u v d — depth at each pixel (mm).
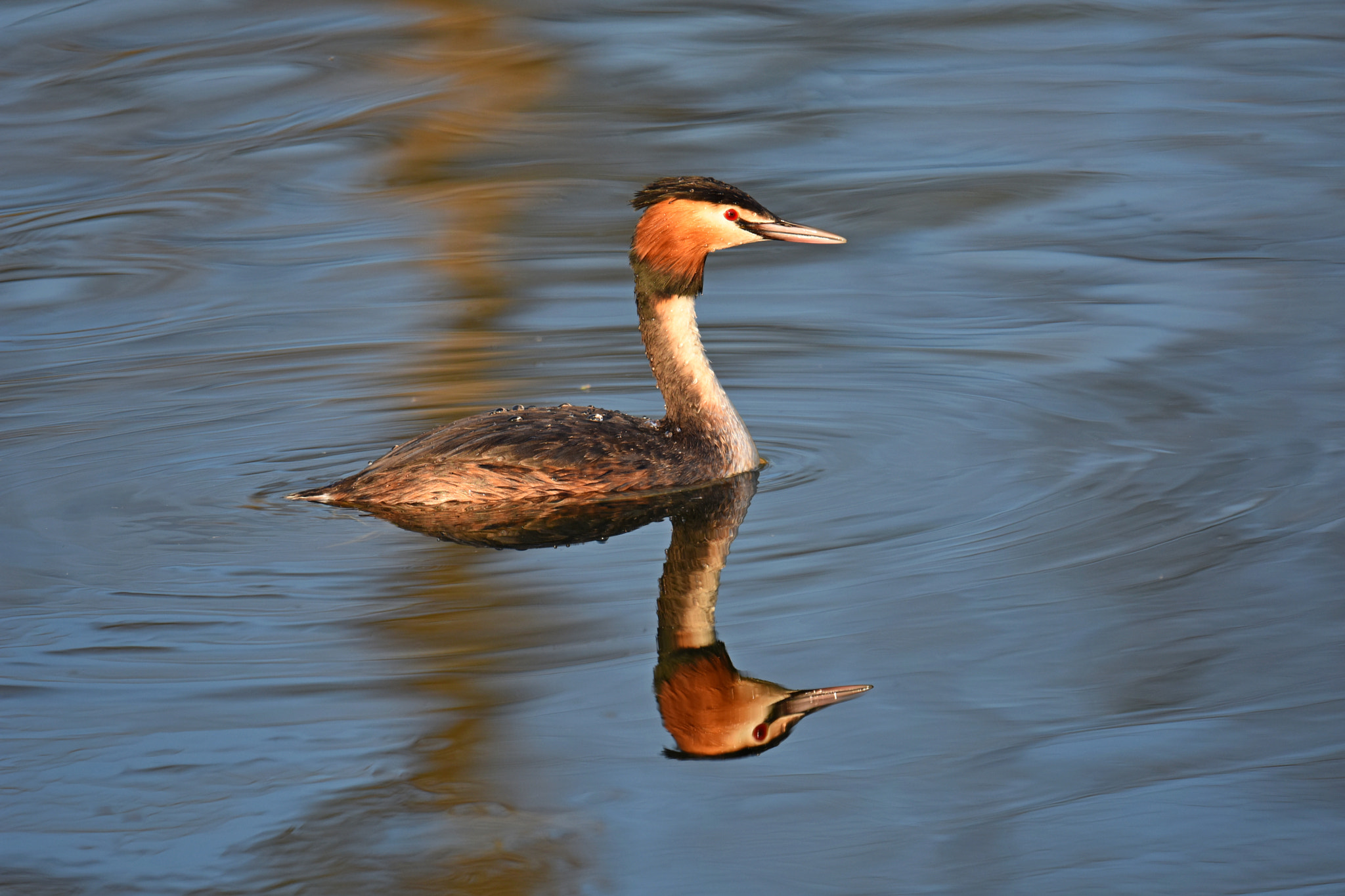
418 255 18969
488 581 11094
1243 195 19703
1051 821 7980
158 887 7625
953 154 21562
